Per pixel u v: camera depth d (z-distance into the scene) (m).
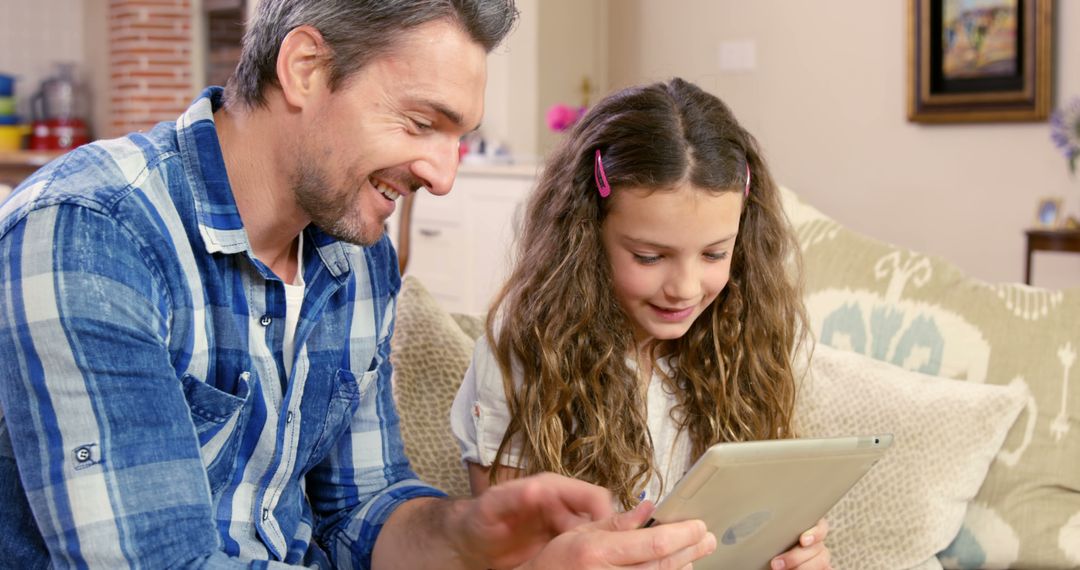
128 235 1.23
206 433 1.33
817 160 5.58
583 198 1.61
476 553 1.36
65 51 8.14
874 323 1.92
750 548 1.35
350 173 1.26
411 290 1.97
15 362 1.17
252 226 1.34
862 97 5.38
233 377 1.34
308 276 1.43
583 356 1.62
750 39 5.80
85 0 8.12
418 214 5.40
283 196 1.32
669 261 1.54
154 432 1.20
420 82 1.23
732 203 1.52
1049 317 1.86
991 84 4.88
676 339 1.71
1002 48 4.83
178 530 1.19
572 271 1.61
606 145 1.56
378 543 1.49
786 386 1.71
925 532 1.70
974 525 1.75
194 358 1.30
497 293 1.74
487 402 1.65
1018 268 4.91
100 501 1.17
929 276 1.94
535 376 1.61
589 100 6.38
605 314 1.62
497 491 1.30
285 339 1.40
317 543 1.57
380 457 1.60
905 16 5.18
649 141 1.51
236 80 1.32
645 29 6.25
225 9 7.67
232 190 1.33
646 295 1.55
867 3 5.32
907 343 1.88
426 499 1.53
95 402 1.17
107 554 1.17
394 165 1.26
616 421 1.61
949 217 5.13
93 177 1.24
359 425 1.59
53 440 1.17
